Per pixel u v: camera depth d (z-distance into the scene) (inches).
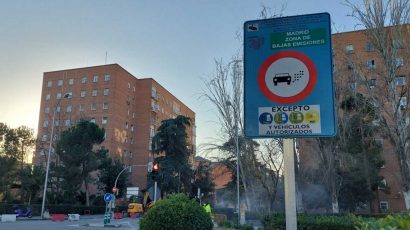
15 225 1063.0
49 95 3080.7
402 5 644.7
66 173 2005.4
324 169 932.0
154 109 3282.5
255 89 181.0
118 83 2972.4
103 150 2396.7
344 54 763.4
